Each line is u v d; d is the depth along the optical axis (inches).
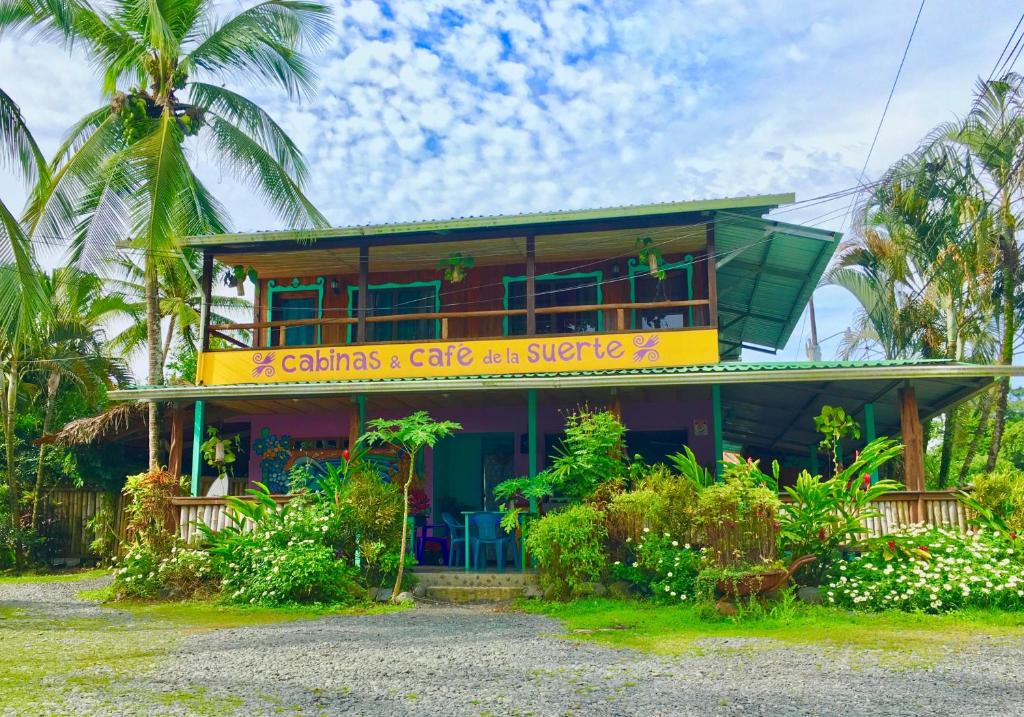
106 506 780.0
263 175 679.1
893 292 741.9
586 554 463.8
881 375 485.4
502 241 626.2
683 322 655.8
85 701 256.2
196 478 578.9
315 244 633.6
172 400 590.2
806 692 260.1
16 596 560.7
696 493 457.4
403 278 709.3
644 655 322.7
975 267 636.7
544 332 679.1
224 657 326.6
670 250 657.0
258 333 721.6
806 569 445.1
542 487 505.0
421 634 379.9
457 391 559.2
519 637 367.9
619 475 504.4
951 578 406.9
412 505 581.6
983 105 603.5
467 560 531.8
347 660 319.0
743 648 331.3
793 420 713.6
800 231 570.9
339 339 711.7
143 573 520.1
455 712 243.3
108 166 608.7
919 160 632.4
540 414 663.8
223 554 512.4
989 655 309.9
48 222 582.9
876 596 413.1
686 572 444.8
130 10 674.2
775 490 456.4
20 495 828.0
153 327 706.2
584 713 240.8
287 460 690.2
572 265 682.8
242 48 680.4
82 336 850.1
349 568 505.4
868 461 447.2
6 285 507.8
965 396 541.6
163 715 240.1
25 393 906.7
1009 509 451.2
